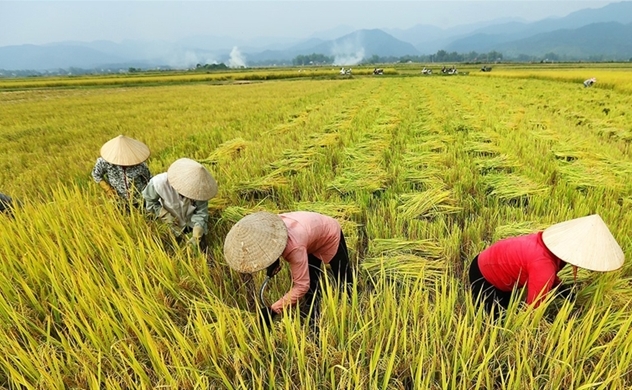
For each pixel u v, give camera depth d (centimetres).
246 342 262
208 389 233
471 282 331
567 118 1353
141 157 440
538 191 545
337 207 493
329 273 363
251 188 579
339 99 2048
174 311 299
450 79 4438
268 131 1134
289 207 528
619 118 1243
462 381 229
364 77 6150
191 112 1753
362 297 309
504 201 550
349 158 758
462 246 424
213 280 344
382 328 260
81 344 250
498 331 269
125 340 266
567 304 265
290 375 246
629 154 827
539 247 275
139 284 295
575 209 475
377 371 224
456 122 1152
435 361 238
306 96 2420
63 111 2055
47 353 246
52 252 342
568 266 345
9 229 398
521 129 1011
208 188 368
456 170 673
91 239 381
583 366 247
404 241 399
